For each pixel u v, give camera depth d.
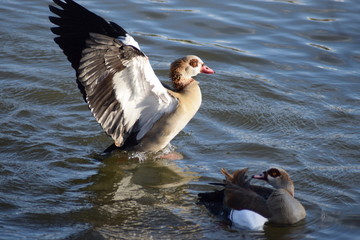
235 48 17.66
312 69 16.78
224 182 11.10
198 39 18.03
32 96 14.88
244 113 14.67
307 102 15.23
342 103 15.23
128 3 19.89
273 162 12.58
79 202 10.97
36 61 16.61
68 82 15.66
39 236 9.72
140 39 17.77
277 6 20.09
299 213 10.42
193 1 20.38
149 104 12.48
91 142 13.34
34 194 11.14
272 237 10.03
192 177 12.02
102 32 11.71
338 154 12.96
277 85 15.99
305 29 18.61
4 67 16.12
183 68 13.41
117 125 12.43
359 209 10.89
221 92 15.57
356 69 16.84
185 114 12.83
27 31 18.05
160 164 12.55
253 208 10.41
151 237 9.88
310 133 13.87
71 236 9.79
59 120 14.00
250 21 19.11
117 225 10.22
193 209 10.83
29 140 13.02
